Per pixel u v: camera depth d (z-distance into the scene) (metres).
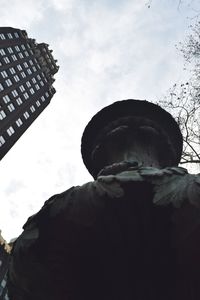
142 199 2.66
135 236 2.64
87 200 2.70
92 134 4.06
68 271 2.70
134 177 2.71
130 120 3.82
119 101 3.93
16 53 84.88
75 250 2.69
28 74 85.62
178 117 11.21
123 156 3.55
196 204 2.55
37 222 2.79
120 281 2.62
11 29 87.69
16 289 2.92
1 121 70.00
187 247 2.56
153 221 2.64
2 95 72.25
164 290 2.59
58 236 2.72
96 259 2.67
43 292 2.81
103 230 2.66
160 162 3.74
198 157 10.58
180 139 4.09
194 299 2.56
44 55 97.06
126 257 2.64
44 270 2.74
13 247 2.91
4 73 76.31
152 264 2.62
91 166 4.21
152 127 3.83
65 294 2.74
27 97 81.62
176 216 2.59
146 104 3.91
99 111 3.98
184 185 2.66
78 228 2.69
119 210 2.65
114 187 2.67
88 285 2.68
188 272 2.57
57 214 2.74
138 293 2.59
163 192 2.65
